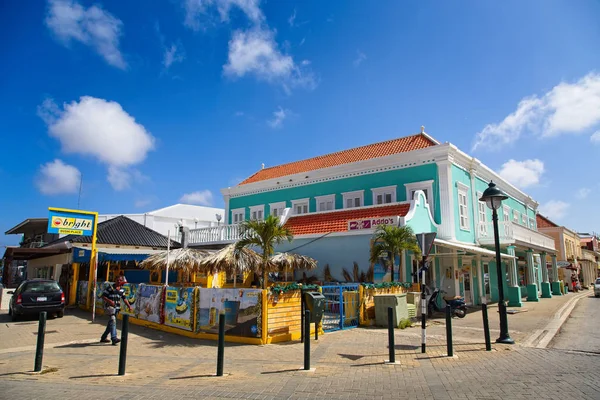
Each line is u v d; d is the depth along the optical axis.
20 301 15.70
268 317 10.57
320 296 11.17
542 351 9.62
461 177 21.80
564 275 43.25
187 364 8.41
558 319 16.17
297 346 10.16
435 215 20.11
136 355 9.41
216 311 11.26
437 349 9.84
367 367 8.02
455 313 16.22
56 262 25.42
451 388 6.55
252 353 9.40
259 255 13.47
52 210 16.03
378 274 16.45
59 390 6.55
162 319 13.02
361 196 22.91
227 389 6.55
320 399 6.03
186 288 12.21
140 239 23.91
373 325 13.53
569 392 6.21
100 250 20.39
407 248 15.62
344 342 10.64
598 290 30.45
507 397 6.03
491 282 24.67
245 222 13.39
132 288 15.11
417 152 20.95
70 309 19.81
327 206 24.33
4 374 7.68
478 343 10.67
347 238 17.78
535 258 32.97
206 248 23.61
